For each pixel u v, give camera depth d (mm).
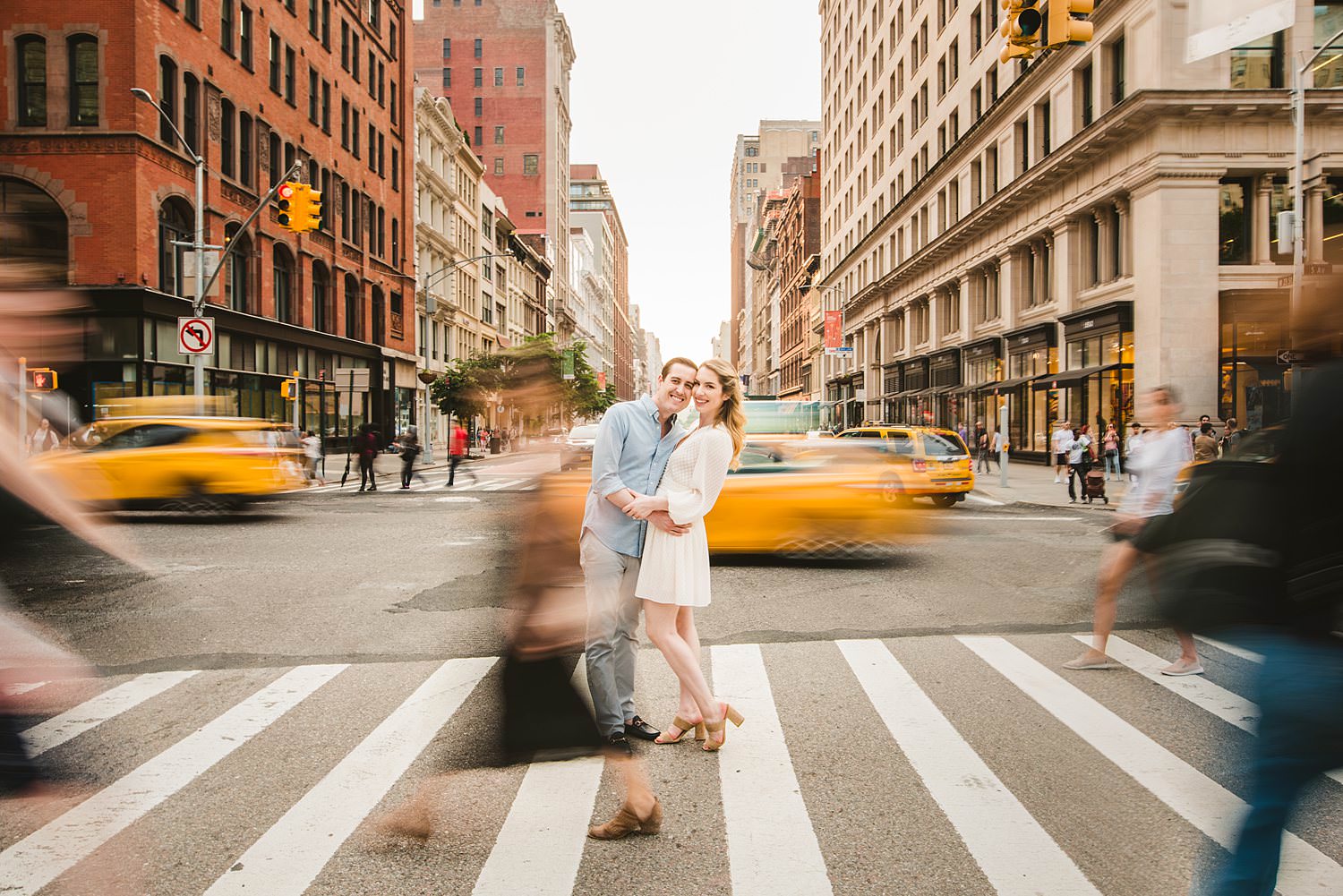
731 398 4297
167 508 14016
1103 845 3373
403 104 47000
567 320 105312
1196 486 2514
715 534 9734
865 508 9859
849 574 9406
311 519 14820
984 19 35094
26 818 3521
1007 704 5113
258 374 30938
